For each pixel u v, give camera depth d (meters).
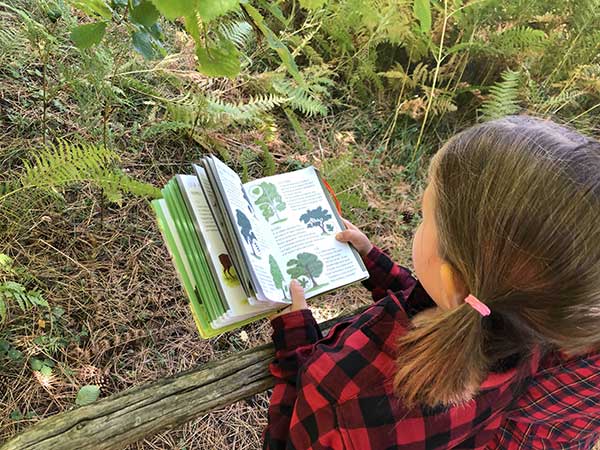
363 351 0.82
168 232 1.03
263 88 2.42
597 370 0.86
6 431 1.41
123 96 2.09
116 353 1.64
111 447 0.96
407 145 2.71
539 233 0.62
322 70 2.53
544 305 0.65
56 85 2.00
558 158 0.64
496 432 1.06
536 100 2.87
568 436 1.00
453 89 2.85
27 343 1.53
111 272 1.75
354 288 2.19
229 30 2.09
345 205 2.27
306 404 0.84
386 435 0.79
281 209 1.27
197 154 2.18
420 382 0.71
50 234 1.71
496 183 0.66
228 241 1.03
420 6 1.00
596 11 2.92
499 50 2.81
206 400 1.04
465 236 0.70
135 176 1.99
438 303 0.82
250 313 1.05
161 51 1.46
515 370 0.79
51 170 1.49
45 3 1.76
